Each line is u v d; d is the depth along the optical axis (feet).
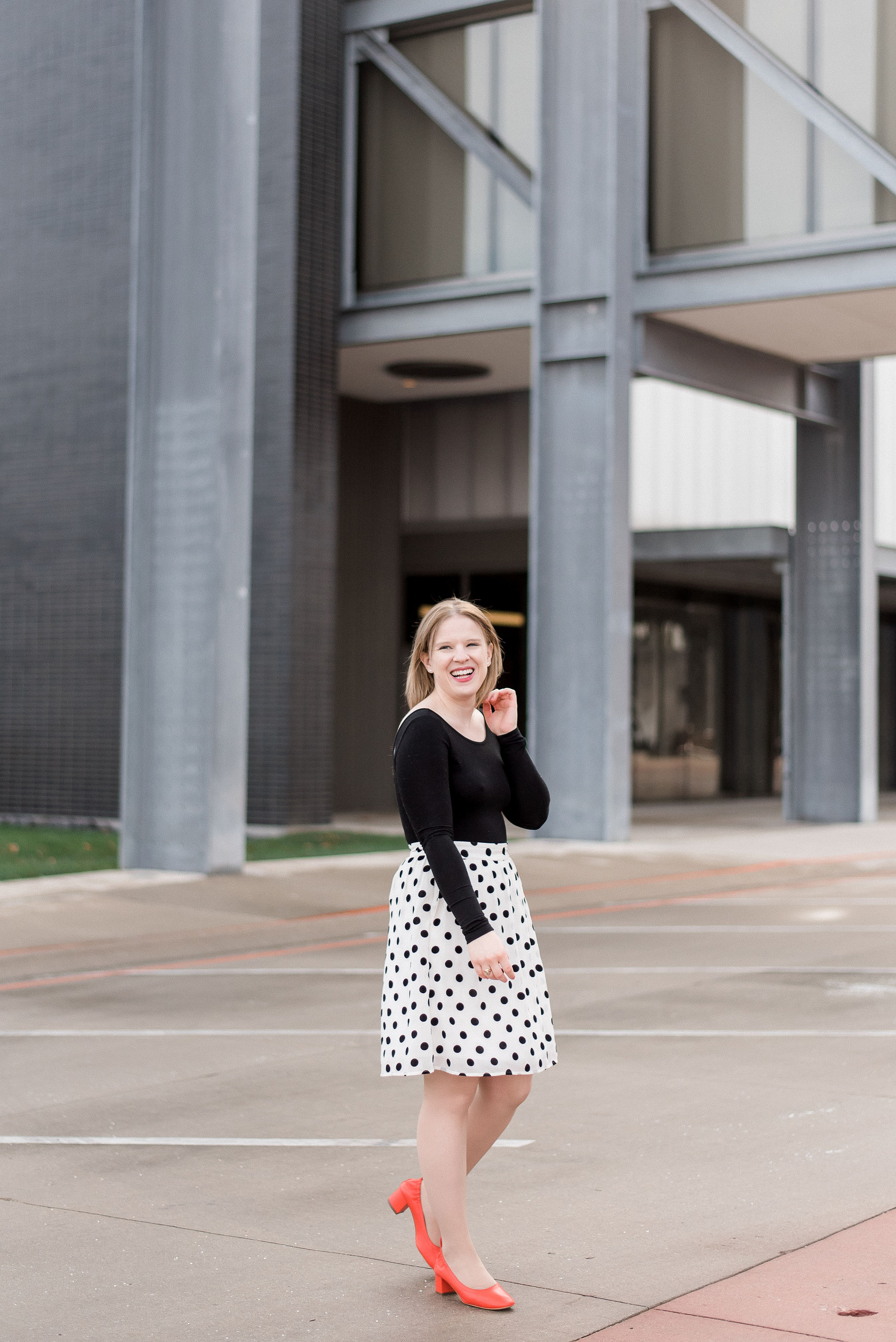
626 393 62.54
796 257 59.26
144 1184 18.61
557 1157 19.63
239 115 48.70
